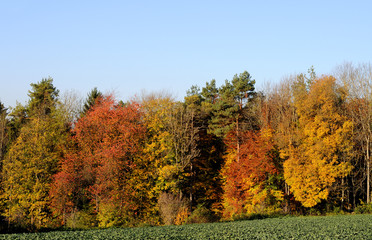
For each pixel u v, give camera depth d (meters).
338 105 49.44
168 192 49.81
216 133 57.00
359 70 51.00
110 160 48.41
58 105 62.44
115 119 53.09
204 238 25.11
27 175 48.31
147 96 61.34
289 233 26.61
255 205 49.53
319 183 45.50
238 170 52.72
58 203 47.53
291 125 51.56
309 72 65.31
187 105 64.31
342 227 29.45
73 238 25.97
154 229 31.62
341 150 45.84
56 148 52.62
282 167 51.09
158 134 53.84
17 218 45.12
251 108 61.03
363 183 52.25
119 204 46.59
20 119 68.56
